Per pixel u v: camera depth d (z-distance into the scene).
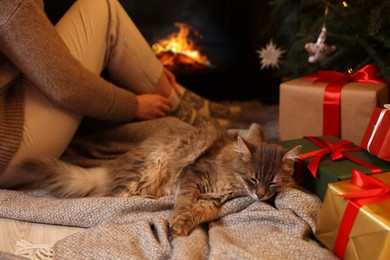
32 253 1.10
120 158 1.50
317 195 1.27
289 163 1.26
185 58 2.84
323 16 1.73
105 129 1.87
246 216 1.21
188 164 1.36
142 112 1.76
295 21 2.23
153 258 1.06
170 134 1.50
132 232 1.17
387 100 1.55
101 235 1.16
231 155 1.32
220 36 2.88
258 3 2.78
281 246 1.05
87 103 1.44
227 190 1.29
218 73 2.86
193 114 2.00
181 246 1.04
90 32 1.60
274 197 1.28
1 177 1.39
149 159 1.42
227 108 2.31
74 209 1.27
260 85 2.96
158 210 1.31
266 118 2.33
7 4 1.19
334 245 1.05
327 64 1.82
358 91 1.44
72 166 1.43
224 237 1.11
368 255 0.95
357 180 1.08
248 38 2.86
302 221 1.15
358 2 1.70
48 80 1.32
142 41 1.79
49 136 1.43
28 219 1.28
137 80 1.83
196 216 1.20
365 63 1.71
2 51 1.29
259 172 1.23
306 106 1.57
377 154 1.22
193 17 2.84
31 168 1.37
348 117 1.48
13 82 1.41
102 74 1.93
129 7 2.71
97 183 1.43
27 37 1.24
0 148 1.29
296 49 1.97
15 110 1.35
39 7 1.37
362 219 0.96
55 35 1.31
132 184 1.41
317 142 1.43
